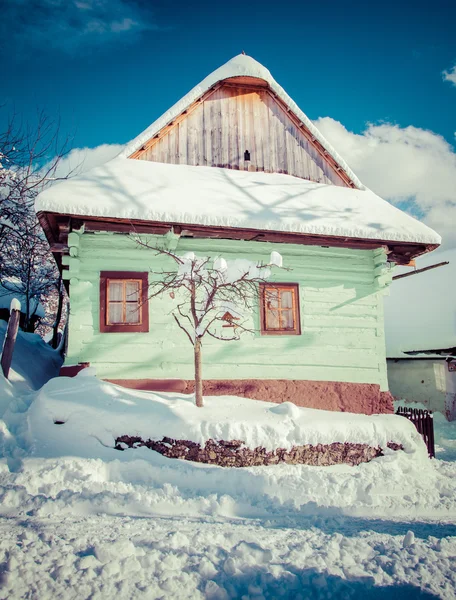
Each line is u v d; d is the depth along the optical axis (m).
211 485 6.08
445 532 4.82
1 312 14.97
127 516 4.95
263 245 9.74
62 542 3.82
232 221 8.50
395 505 5.82
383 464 7.22
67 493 5.29
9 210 13.92
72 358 8.39
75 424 6.71
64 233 8.27
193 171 10.52
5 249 14.95
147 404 7.20
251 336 9.36
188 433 6.69
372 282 10.33
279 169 11.53
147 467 6.18
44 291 17.16
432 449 9.48
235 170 11.10
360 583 3.42
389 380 18.73
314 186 11.20
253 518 5.25
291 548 4.04
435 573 3.62
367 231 9.26
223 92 11.54
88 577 3.25
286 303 9.79
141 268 9.02
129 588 3.17
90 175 9.02
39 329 22.86
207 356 9.04
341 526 4.98
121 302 8.88
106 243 8.91
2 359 8.22
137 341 8.75
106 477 6.03
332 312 9.93
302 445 7.05
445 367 16.78
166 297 9.03
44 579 3.20
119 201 8.14
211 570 3.50
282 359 9.44
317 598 3.20
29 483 5.55
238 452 6.70
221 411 7.39
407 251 10.30
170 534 4.07
